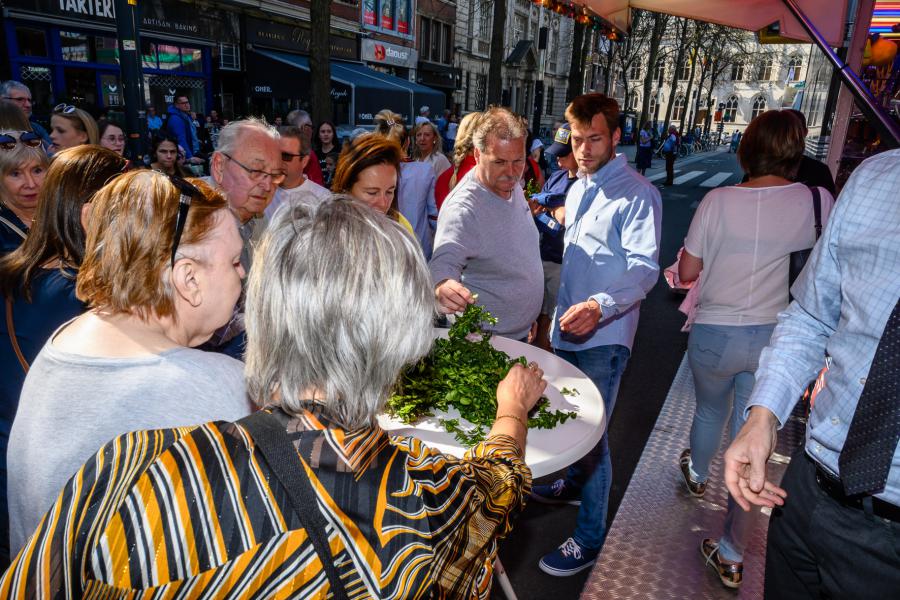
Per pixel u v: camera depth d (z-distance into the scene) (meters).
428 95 22.33
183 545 0.70
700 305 2.57
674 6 4.61
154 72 14.02
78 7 11.81
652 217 2.43
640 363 4.89
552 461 1.55
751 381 2.50
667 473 3.28
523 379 1.36
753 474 1.40
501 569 2.14
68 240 1.55
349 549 0.73
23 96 5.00
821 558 1.39
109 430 0.97
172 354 1.03
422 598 0.77
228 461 0.75
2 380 1.54
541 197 3.99
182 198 1.05
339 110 19.44
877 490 1.22
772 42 4.98
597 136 2.52
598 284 2.57
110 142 4.80
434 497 0.81
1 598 0.69
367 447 0.80
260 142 2.25
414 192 4.61
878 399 1.24
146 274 1.02
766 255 2.33
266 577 0.71
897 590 1.28
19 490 1.01
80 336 1.04
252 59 16.62
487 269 2.62
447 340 1.96
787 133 2.31
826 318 1.48
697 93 46.78
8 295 1.52
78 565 0.69
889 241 1.28
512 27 35.66
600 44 29.28
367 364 0.80
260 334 0.84
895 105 4.24
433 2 26.55
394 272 0.82
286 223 0.86
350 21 21.14
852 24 3.89
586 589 2.45
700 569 2.56
